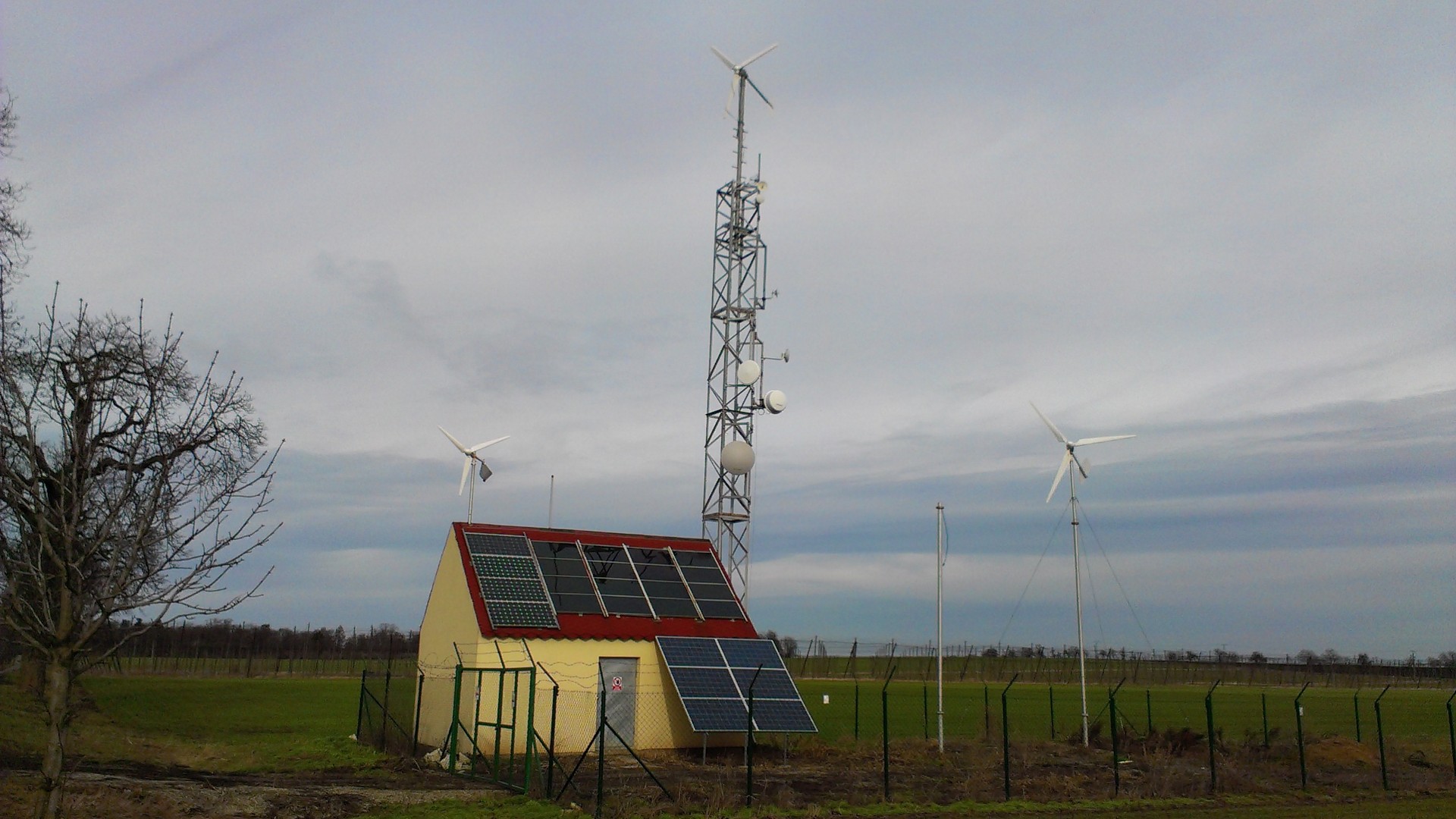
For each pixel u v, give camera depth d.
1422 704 79.62
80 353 13.05
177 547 12.52
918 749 34.78
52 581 12.94
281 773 26.06
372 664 90.62
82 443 12.55
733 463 39.44
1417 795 29.53
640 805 21.75
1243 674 122.75
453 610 32.75
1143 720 55.50
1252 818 24.45
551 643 30.81
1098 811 24.77
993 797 25.44
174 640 103.25
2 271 24.17
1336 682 119.75
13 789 19.88
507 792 23.39
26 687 35.66
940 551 35.19
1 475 11.95
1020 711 61.28
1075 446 41.47
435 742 31.61
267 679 81.25
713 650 32.22
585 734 30.70
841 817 22.16
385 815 20.44
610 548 35.88
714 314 42.34
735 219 42.59
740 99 43.69
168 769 25.70
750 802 22.52
